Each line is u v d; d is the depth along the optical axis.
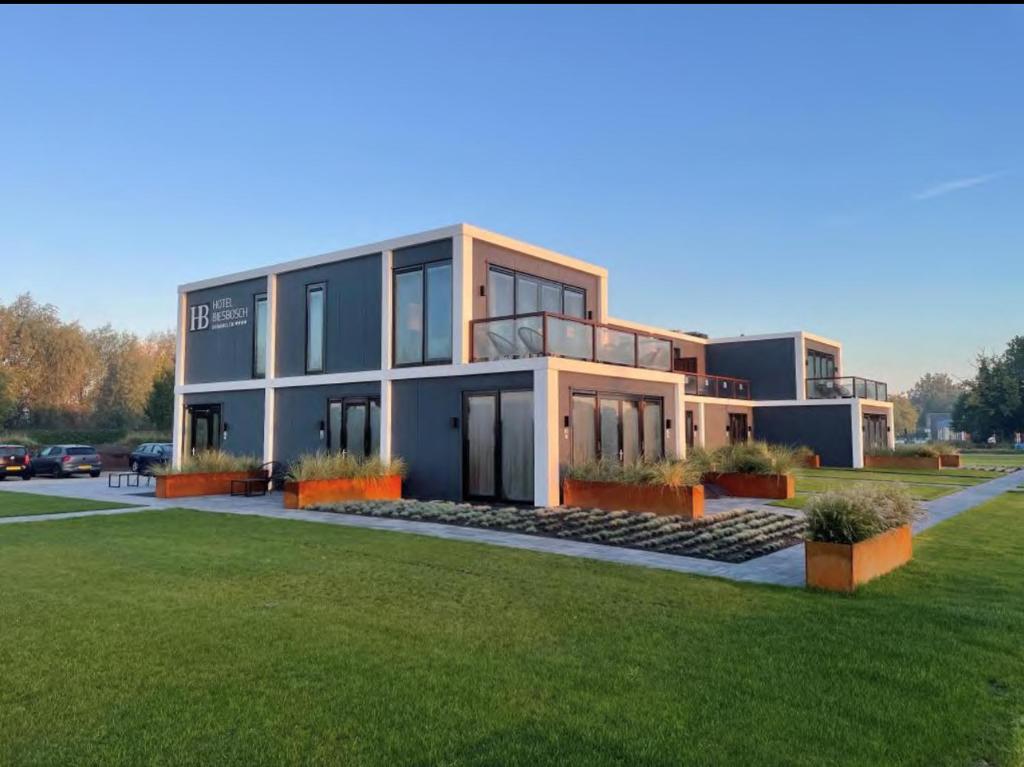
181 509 14.15
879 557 7.65
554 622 5.86
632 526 11.38
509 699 4.19
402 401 16.45
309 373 18.58
